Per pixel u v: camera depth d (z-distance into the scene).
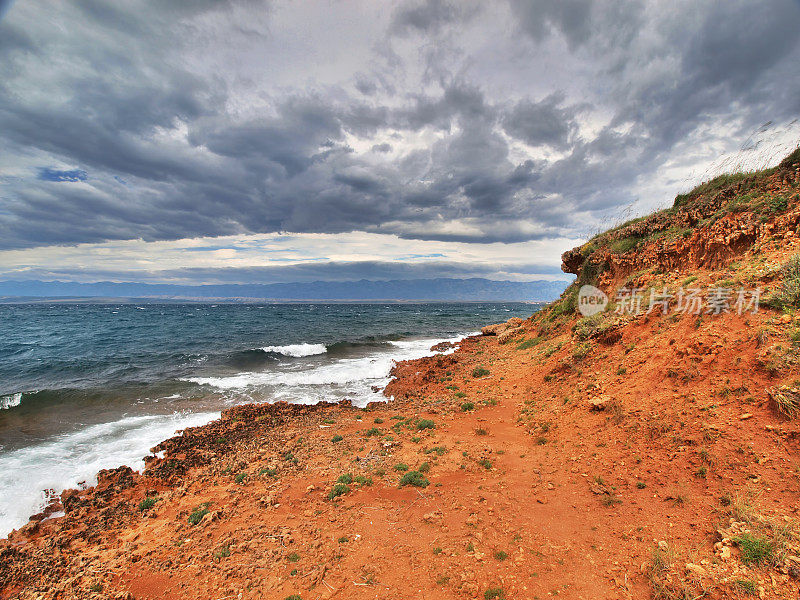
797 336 5.47
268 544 5.64
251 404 14.43
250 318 63.19
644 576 3.93
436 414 11.65
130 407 14.63
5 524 7.49
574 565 4.35
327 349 28.31
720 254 9.59
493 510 5.79
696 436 5.52
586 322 12.88
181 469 9.33
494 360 18.38
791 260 6.68
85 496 8.27
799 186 8.72
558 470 6.62
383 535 5.55
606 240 17.09
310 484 7.65
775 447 4.67
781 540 3.57
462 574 4.45
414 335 38.75
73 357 24.72
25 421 13.05
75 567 5.77
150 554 5.84
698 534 4.21
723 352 6.33
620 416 7.13
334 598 4.36
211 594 4.76
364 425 11.60
